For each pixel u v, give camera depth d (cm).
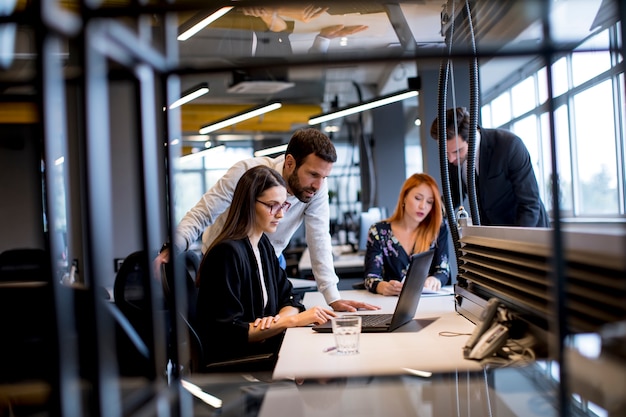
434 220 310
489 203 279
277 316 195
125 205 512
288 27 221
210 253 198
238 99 923
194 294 207
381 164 931
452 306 221
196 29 206
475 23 160
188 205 1408
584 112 546
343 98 1058
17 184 650
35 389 117
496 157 272
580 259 95
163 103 69
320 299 266
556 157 68
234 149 1425
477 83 205
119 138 512
